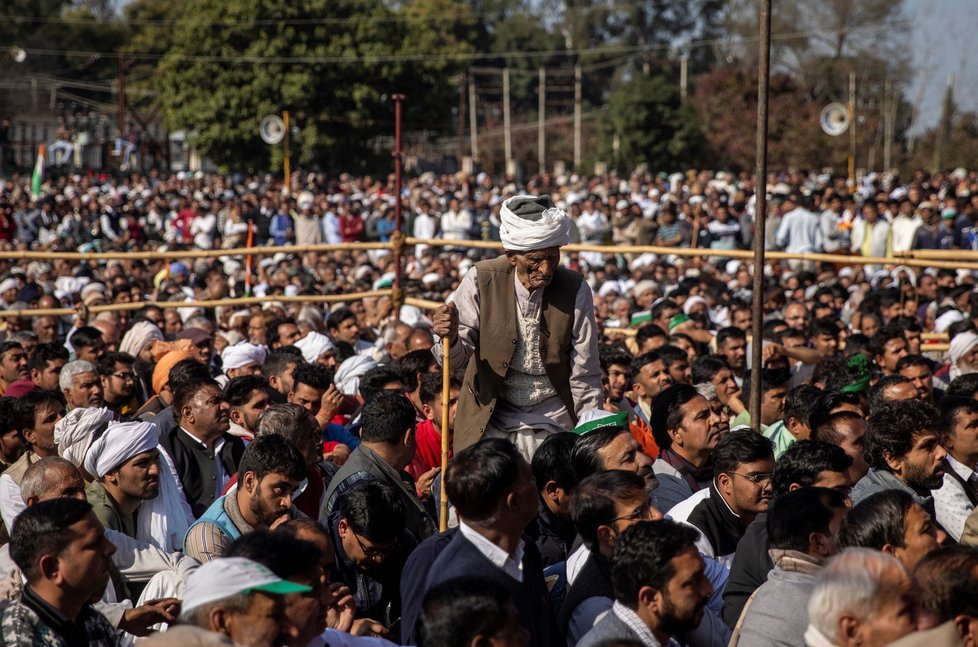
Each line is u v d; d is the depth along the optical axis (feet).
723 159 159.43
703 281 52.24
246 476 18.33
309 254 70.18
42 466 17.97
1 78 179.63
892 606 11.51
